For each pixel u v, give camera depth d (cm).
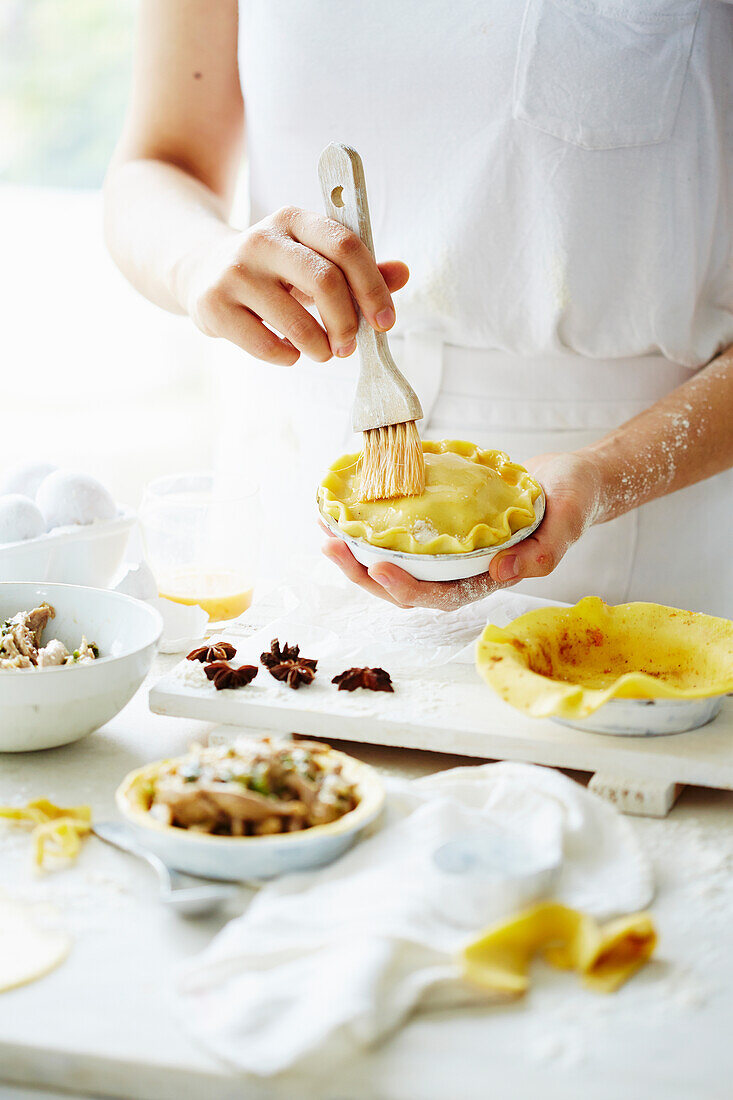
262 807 62
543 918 57
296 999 52
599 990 55
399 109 116
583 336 117
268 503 135
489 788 70
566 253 112
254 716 83
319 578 112
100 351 341
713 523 123
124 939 59
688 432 110
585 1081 50
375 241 122
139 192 130
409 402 88
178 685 86
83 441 314
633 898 61
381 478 90
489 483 92
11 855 67
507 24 109
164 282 117
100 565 105
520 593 125
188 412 337
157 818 62
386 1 113
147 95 137
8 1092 52
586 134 110
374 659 92
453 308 117
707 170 113
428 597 88
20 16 313
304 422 128
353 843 64
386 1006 52
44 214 333
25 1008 54
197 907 60
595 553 123
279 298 91
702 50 110
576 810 67
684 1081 50
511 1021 53
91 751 82
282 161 126
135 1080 51
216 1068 50
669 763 75
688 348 119
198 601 109
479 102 112
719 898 64
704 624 87
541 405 120
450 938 56
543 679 75
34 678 74
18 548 98
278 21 118
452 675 89
